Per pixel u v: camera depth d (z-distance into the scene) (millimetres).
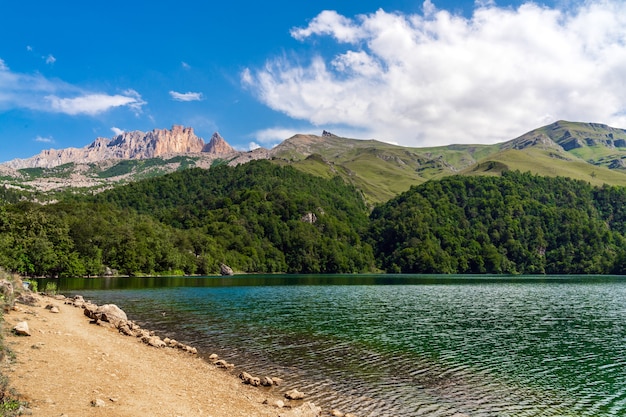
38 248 120188
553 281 163750
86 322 40375
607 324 56031
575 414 23672
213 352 36281
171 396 21672
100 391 20344
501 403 25062
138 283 120562
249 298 85500
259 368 31312
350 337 44375
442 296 95312
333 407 23328
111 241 154000
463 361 35188
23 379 20188
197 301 77250
